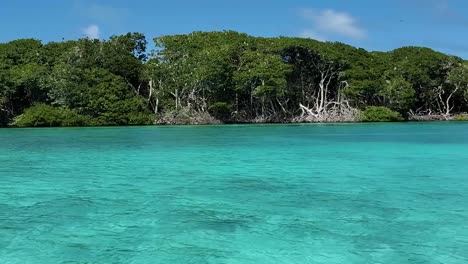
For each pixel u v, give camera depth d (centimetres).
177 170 1825
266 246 928
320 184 1523
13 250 902
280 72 5831
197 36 6844
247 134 3809
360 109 6556
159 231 1016
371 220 1098
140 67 6197
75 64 5862
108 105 5562
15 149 2609
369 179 1612
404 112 6694
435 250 905
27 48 6325
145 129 4691
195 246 927
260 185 1509
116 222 1080
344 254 886
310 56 6462
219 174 1727
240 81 5909
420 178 1627
